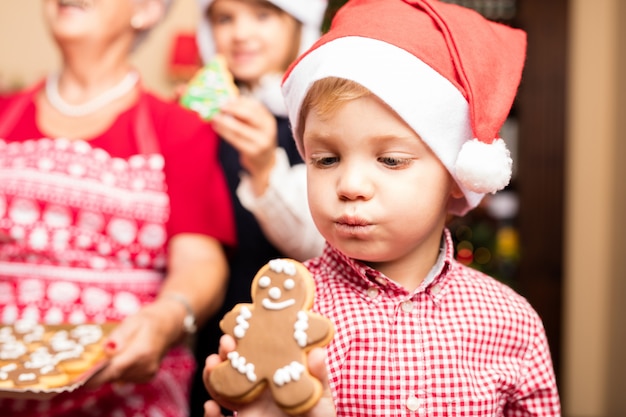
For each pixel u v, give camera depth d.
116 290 1.23
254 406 0.70
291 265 0.72
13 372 0.97
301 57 0.78
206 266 1.24
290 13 1.52
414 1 0.78
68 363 1.01
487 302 0.81
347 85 0.70
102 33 1.25
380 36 0.73
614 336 2.88
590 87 2.98
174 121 1.28
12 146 1.23
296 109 0.78
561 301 2.98
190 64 2.98
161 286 1.28
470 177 0.73
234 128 1.29
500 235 3.09
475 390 0.76
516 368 0.81
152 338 1.07
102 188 1.21
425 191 0.73
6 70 3.09
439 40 0.75
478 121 0.74
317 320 0.69
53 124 1.26
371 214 0.71
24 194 1.19
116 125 1.25
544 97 2.97
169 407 1.21
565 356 3.02
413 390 0.75
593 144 2.99
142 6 1.37
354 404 0.75
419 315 0.78
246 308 0.72
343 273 0.81
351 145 0.71
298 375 0.67
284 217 1.33
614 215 2.92
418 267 0.80
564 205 2.99
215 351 1.46
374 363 0.76
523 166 2.99
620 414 2.76
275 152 1.35
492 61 0.78
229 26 1.54
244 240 1.46
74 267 1.21
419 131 0.71
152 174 1.24
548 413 0.82
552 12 2.95
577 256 3.02
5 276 1.21
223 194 1.30
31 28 3.10
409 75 0.71
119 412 1.17
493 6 3.00
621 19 2.88
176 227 1.25
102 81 1.29
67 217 1.20
